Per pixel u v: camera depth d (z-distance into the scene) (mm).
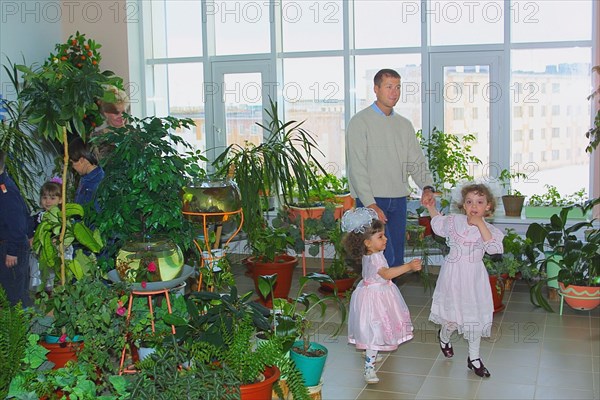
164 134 3623
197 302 3535
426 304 5453
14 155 5355
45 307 3391
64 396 2639
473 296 3902
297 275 6562
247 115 7422
